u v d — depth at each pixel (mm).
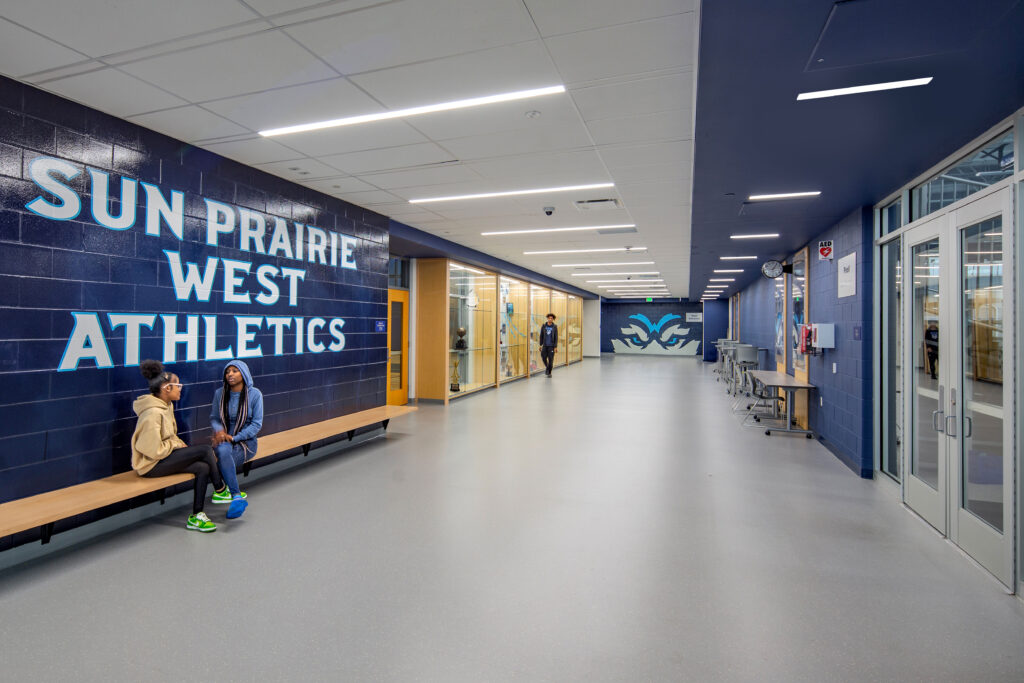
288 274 5270
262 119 3738
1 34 2631
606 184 5367
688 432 7113
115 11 2434
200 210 4312
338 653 2221
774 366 11227
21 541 3059
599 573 2984
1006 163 2984
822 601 2689
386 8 2412
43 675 2066
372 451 5914
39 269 3229
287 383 5270
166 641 2301
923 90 2590
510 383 13461
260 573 2955
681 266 12609
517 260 11555
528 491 4480
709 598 2711
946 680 2064
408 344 9727
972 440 3277
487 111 3605
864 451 4988
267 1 2359
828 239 6273
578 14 2449
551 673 2094
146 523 3701
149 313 3895
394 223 7254
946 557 3232
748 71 2406
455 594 2732
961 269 3357
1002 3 1848
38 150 3229
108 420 3613
